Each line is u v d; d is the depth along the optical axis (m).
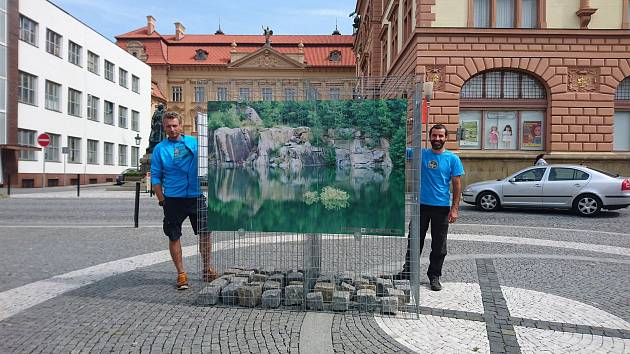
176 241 6.02
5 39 32.38
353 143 5.05
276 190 5.21
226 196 5.32
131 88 53.59
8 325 4.75
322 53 73.88
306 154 5.14
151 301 5.52
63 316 5.02
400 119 4.95
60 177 38.94
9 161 33.00
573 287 6.20
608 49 22.23
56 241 9.84
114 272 7.00
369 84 5.10
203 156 5.81
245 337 4.41
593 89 22.36
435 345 4.25
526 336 4.47
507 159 22.47
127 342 4.31
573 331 4.62
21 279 6.60
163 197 6.00
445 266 7.39
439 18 22.48
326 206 5.12
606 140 22.34
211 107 5.31
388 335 4.46
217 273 6.20
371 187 5.02
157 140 31.86
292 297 5.25
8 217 14.66
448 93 22.55
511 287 6.14
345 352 4.08
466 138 22.97
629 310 5.28
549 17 22.38
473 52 22.47
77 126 41.72
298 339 4.36
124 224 12.77
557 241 9.74
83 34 42.72
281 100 5.17
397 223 5.00
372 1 39.69
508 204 15.44
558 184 14.74
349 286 5.45
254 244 7.61
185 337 4.42
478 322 4.82
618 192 14.13
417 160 5.01
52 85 38.22
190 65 71.19
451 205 6.21
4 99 32.41
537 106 22.80
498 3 23.02
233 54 71.31
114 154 49.31
